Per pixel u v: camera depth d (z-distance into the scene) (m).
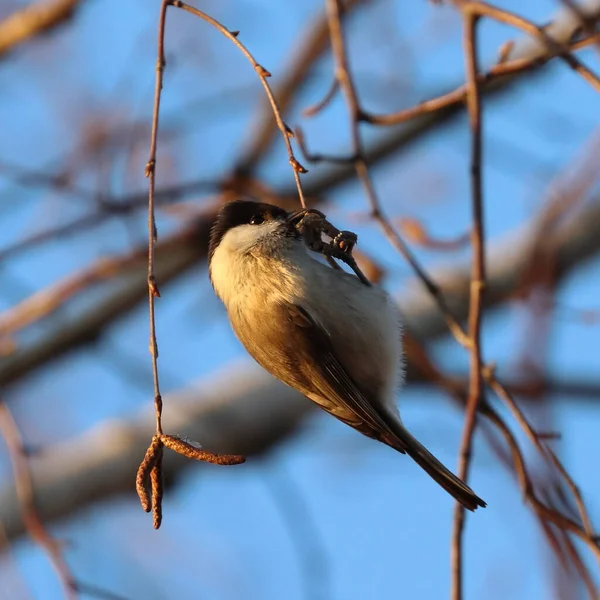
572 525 7.29
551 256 8.84
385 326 8.28
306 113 9.34
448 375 10.33
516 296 8.95
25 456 9.27
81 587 8.31
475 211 8.28
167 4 7.02
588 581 7.05
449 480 7.59
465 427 7.89
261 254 8.27
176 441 6.60
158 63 6.99
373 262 10.47
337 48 9.24
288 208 11.62
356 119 9.08
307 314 8.10
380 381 8.24
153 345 6.72
